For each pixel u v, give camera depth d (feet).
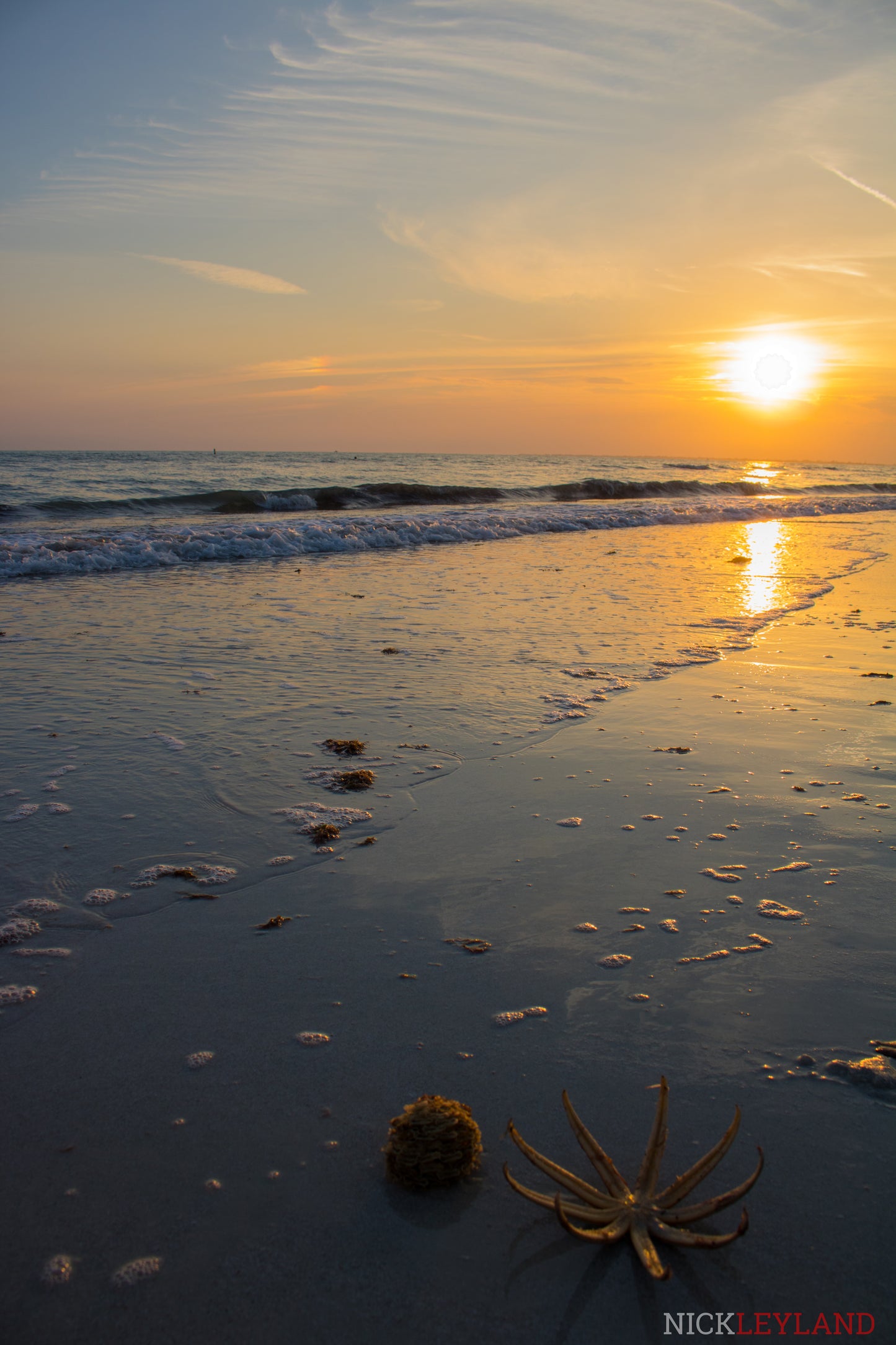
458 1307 6.27
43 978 10.26
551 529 67.36
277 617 31.50
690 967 10.66
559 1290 6.41
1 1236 6.80
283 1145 7.78
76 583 39.01
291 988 10.14
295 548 50.83
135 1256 6.64
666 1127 6.87
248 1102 8.30
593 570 44.96
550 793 15.92
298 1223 6.97
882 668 25.09
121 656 25.34
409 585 39.11
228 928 11.41
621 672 24.22
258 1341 6.00
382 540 55.62
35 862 13.05
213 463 167.43
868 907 12.12
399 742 18.39
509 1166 7.57
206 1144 7.77
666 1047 9.15
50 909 11.78
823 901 12.25
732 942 11.20
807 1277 6.52
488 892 12.44
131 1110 8.18
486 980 10.34
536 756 17.79
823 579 42.83
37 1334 6.03
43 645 26.50
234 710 20.31
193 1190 7.27
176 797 15.49
